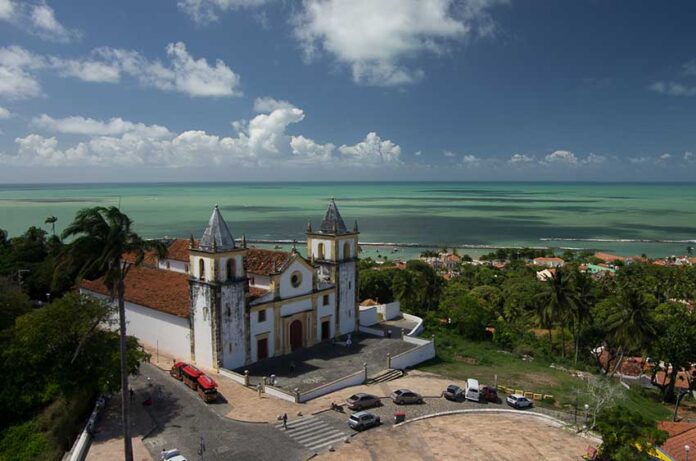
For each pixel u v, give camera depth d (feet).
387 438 130.11
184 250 229.86
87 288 222.89
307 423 136.56
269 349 190.39
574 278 265.13
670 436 138.82
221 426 133.59
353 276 225.56
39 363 140.26
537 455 123.34
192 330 178.60
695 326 219.82
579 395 174.40
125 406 110.83
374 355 196.34
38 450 126.62
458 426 139.74
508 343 253.03
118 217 110.73
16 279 257.75
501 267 528.63
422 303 310.65
